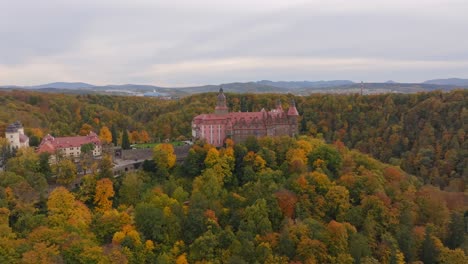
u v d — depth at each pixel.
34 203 138.00
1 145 174.00
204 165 176.12
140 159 192.50
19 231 125.00
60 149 174.50
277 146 185.62
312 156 181.75
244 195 157.12
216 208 146.12
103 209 144.88
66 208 133.50
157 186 159.12
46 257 107.44
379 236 144.50
